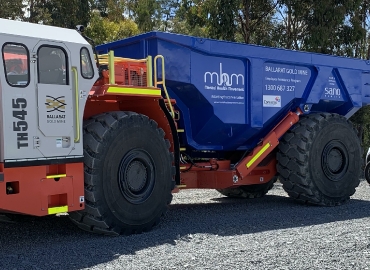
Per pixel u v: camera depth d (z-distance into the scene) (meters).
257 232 6.29
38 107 5.30
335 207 8.59
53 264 4.74
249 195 9.91
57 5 15.32
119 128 6.06
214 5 16.55
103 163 5.87
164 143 6.64
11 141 5.07
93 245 5.52
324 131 8.76
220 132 8.13
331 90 9.50
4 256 5.08
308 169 8.48
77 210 5.77
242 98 8.18
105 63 6.61
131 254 5.12
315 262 4.73
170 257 4.93
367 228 6.41
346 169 9.05
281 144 8.74
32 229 6.55
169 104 7.02
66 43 5.61
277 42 19.25
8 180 5.06
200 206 8.80
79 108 5.70
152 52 7.26
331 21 17.19
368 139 21.09
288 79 8.80
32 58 5.29
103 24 18.70
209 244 5.53
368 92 10.20
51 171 5.49
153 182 6.47
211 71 7.75
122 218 6.06
